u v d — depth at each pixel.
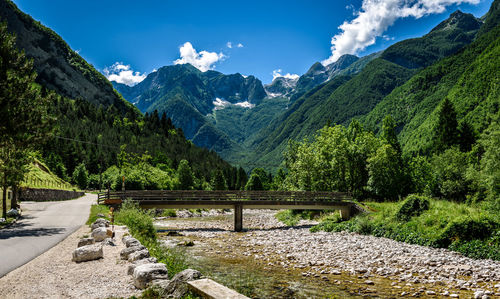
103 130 162.88
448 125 69.12
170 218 51.75
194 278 7.64
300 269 16.42
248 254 20.67
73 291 8.02
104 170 125.81
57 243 14.70
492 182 36.97
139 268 8.56
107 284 8.59
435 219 23.34
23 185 44.47
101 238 15.12
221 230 35.50
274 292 12.44
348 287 13.10
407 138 144.25
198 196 39.94
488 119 91.56
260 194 40.50
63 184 76.06
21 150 25.83
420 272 15.23
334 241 25.41
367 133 60.00
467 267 15.64
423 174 67.25
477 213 22.31
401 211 26.81
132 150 144.38
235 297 6.33
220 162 184.25
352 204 39.12
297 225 39.56
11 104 20.06
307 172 55.66
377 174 52.03
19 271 9.90
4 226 20.52
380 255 19.41
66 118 155.25
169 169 128.12
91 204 39.41
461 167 54.94
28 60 21.56
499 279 13.53
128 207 30.86
